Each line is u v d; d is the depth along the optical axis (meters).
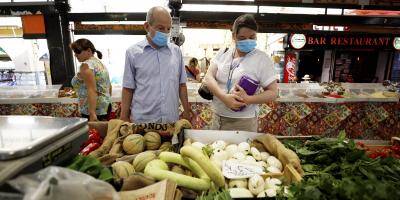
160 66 2.06
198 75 4.71
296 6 4.05
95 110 2.56
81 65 2.50
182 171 1.23
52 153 0.85
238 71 1.94
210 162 1.15
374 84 4.27
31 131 0.91
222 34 5.97
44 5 3.73
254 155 1.42
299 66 6.03
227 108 2.03
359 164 1.17
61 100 3.71
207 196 1.02
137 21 3.91
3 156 0.72
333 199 0.88
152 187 1.00
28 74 5.44
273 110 3.93
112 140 1.55
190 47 6.04
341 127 4.06
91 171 0.99
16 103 3.72
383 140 4.13
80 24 3.94
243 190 1.13
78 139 1.00
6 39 5.16
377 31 4.32
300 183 0.99
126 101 2.14
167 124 1.65
